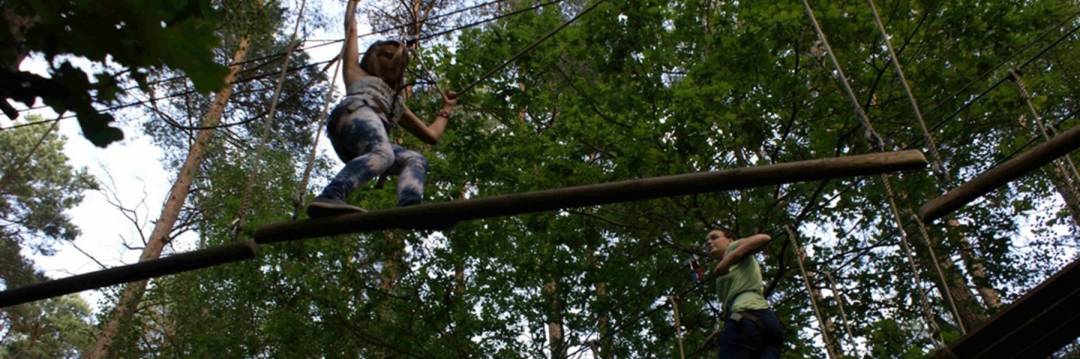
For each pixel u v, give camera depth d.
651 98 10.86
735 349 5.55
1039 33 10.88
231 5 11.96
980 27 10.16
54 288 3.79
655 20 10.81
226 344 12.86
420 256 12.72
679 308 11.63
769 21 9.84
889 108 10.66
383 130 4.07
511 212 3.41
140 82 2.42
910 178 10.93
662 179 3.26
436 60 12.27
